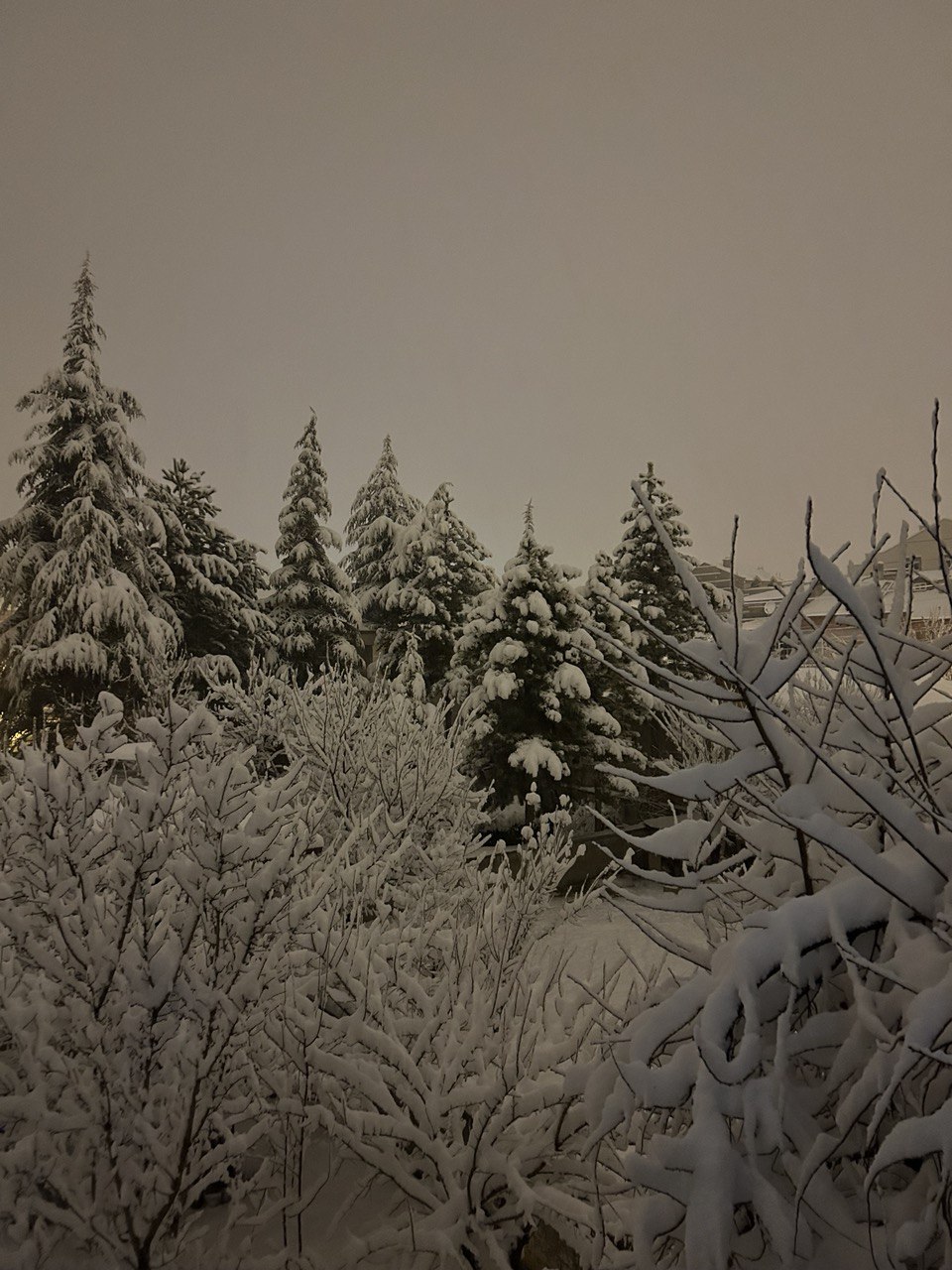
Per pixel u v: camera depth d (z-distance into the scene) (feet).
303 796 25.17
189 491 92.38
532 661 56.44
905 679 7.19
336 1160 12.94
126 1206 11.39
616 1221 8.86
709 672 6.25
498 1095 11.17
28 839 13.57
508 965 14.98
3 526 72.79
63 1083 12.44
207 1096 12.19
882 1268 5.72
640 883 41.98
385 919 17.11
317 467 94.12
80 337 77.41
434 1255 11.37
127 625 68.33
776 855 7.45
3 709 69.26
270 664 85.20
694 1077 6.35
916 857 6.44
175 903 14.28
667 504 76.18
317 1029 12.69
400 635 87.30
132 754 14.08
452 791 31.22
